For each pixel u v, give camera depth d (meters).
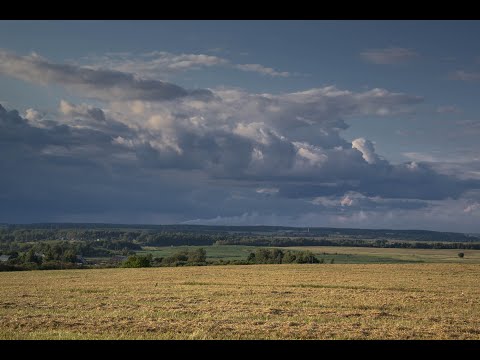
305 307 28.77
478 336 20.53
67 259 124.62
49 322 22.00
